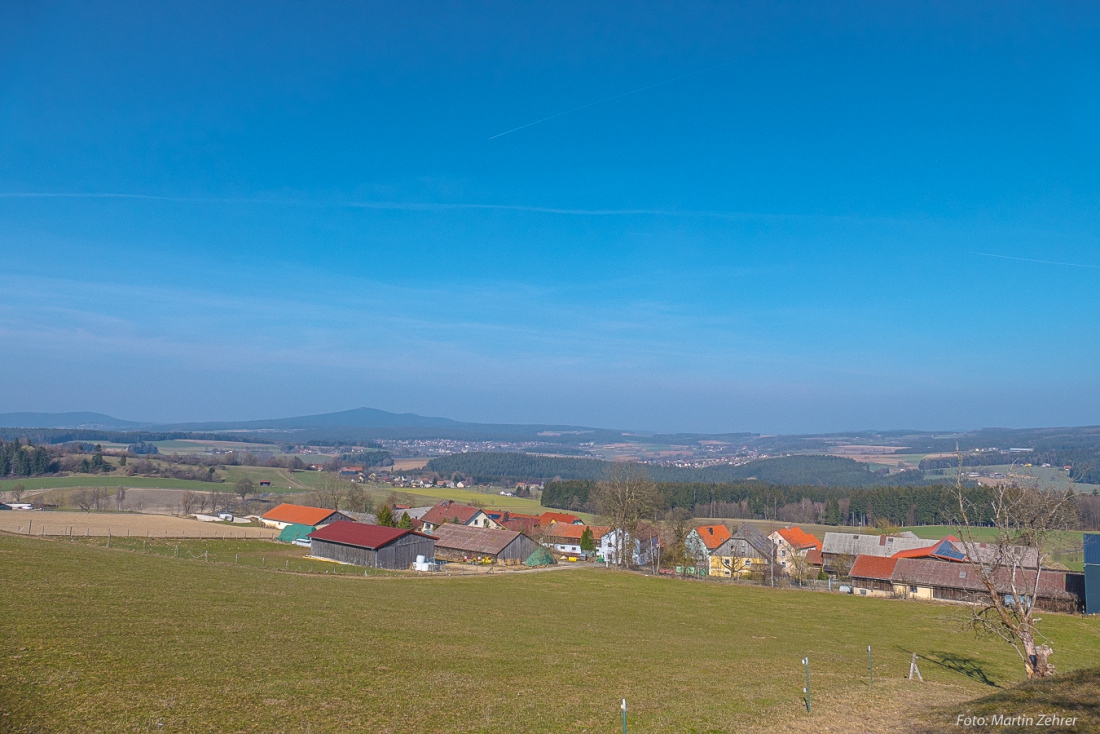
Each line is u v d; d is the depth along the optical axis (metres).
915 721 24.27
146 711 19.47
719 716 24.52
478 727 21.45
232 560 71.62
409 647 32.03
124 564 48.09
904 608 66.62
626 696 26.67
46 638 24.97
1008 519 32.53
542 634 40.56
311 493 161.88
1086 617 61.78
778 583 90.62
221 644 27.97
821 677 33.72
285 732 19.36
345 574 68.94
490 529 102.25
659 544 110.56
